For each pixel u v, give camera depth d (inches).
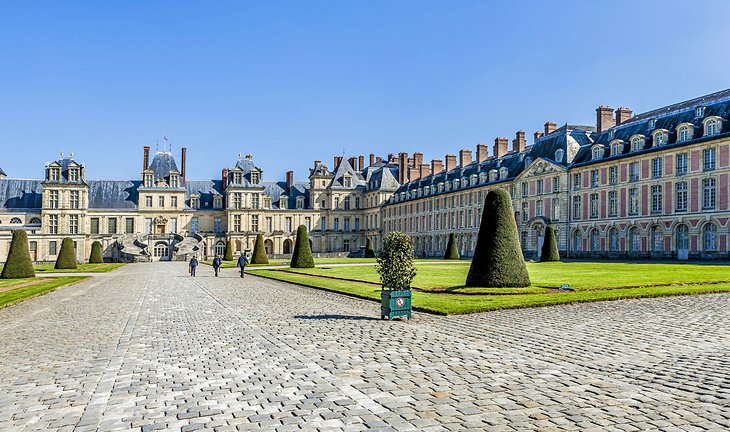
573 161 2662.4
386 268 668.7
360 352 469.4
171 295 1072.8
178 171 4128.9
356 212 4630.9
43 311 825.5
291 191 4552.2
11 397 355.9
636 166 2309.3
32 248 3617.1
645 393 335.3
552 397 331.0
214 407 327.9
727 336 510.0
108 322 698.2
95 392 365.7
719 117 1999.3
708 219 2007.9
